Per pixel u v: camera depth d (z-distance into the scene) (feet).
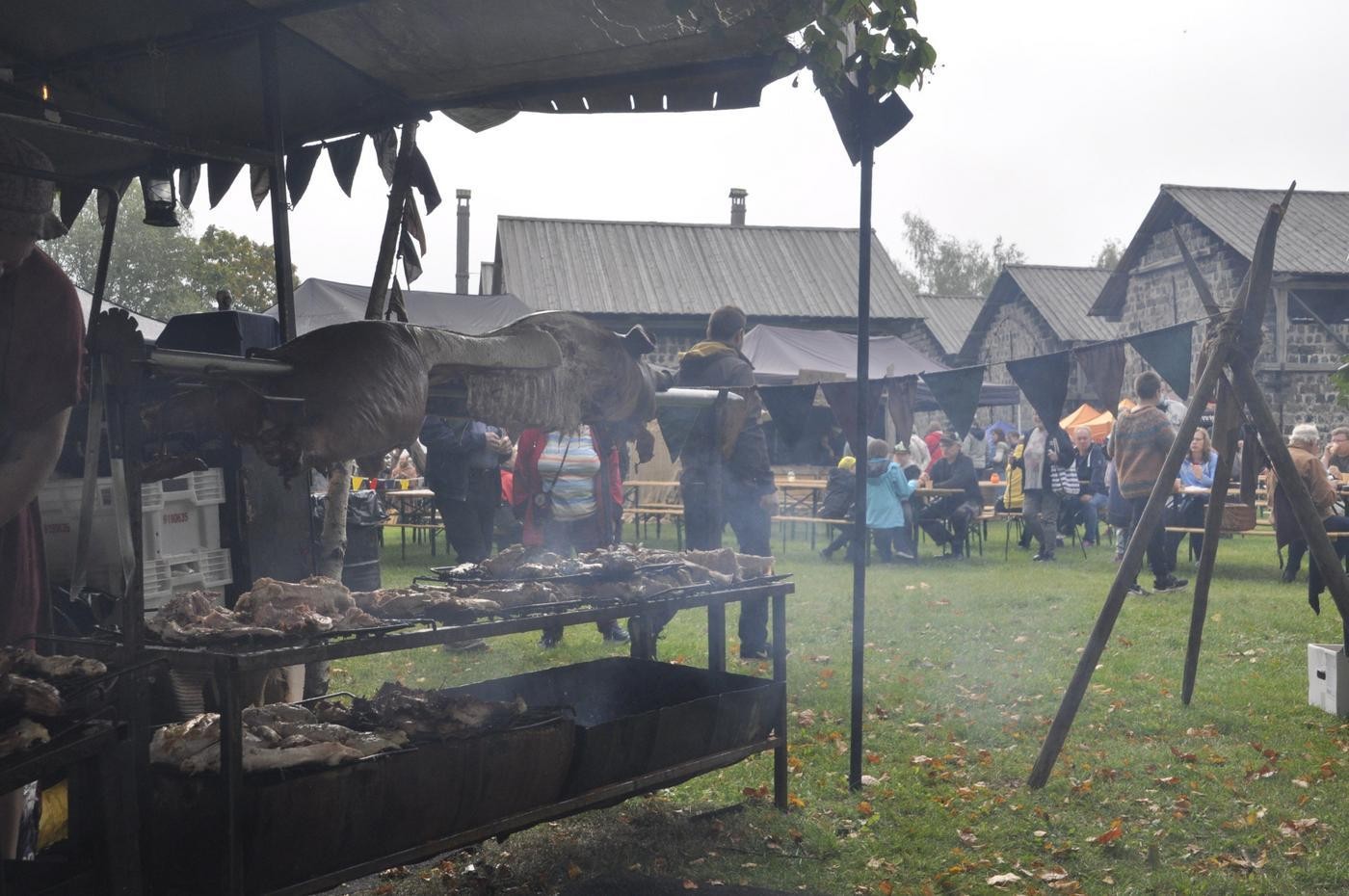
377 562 23.80
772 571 14.42
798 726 17.47
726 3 12.75
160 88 14.69
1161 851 12.59
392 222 16.92
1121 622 26.66
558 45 14.37
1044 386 15.47
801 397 17.08
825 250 91.86
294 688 13.24
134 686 8.05
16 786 6.75
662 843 12.69
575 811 10.87
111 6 13.65
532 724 10.41
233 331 13.48
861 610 14.56
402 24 14.06
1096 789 14.56
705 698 12.23
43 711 7.13
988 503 56.85
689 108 15.61
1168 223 80.69
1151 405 31.12
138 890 7.93
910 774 15.16
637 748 11.41
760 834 12.97
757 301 85.40
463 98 16.06
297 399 8.78
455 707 10.28
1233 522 33.91
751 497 20.43
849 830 13.19
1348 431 41.16
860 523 14.56
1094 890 11.55
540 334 12.01
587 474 22.47
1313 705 18.71
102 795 7.65
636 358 13.70
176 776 8.40
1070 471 44.06
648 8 13.14
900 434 16.71
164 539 12.78
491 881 11.68
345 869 8.98
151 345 7.99
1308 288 71.67
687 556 13.89
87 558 7.91
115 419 7.97
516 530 37.96
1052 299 97.86
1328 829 13.10
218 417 8.76
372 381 9.30
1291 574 33.47
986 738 16.93
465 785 9.71
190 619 9.04
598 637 25.13
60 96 15.37
